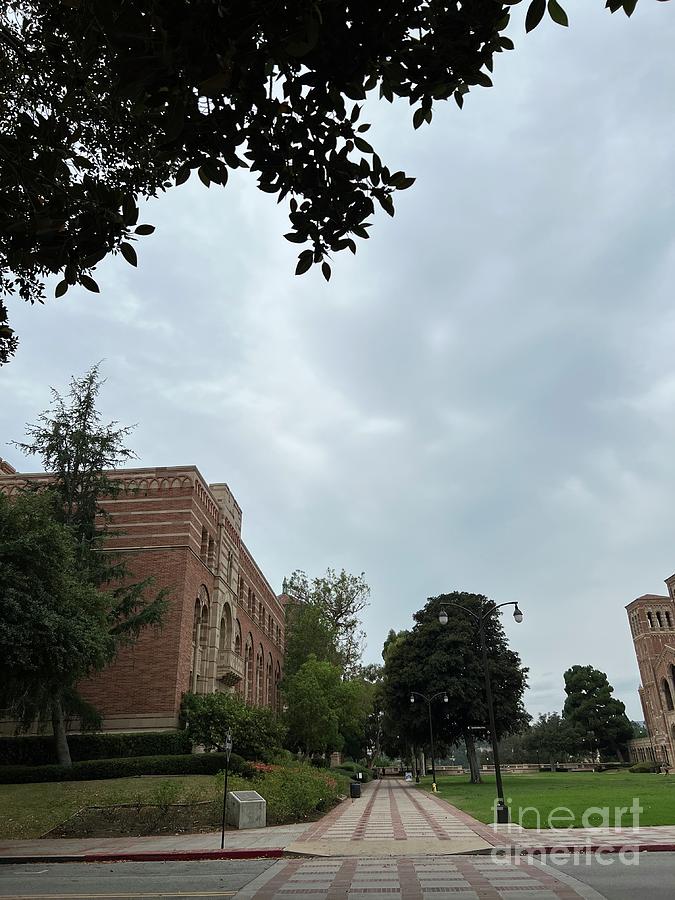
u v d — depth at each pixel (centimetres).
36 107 745
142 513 3356
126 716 2908
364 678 6675
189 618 3238
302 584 6662
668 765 7338
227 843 1535
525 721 4653
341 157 544
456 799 3000
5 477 3359
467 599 4966
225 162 530
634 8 411
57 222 571
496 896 870
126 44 398
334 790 3022
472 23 464
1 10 683
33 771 2406
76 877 1145
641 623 8781
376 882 1010
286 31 409
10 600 1758
